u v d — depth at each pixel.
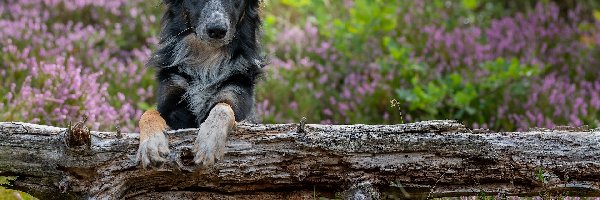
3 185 5.13
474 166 4.97
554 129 5.41
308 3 11.97
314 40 10.67
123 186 4.93
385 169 4.95
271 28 11.08
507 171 4.98
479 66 9.68
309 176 4.97
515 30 11.04
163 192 5.06
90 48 9.55
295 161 4.93
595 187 5.03
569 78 9.98
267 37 10.80
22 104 7.58
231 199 5.09
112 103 8.66
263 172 4.93
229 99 6.28
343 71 10.05
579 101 8.77
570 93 9.22
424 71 9.54
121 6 10.98
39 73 8.26
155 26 10.70
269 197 5.10
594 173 4.98
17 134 4.96
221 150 4.86
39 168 4.96
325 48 10.32
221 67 6.42
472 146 4.95
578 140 5.02
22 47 9.29
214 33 5.98
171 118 6.47
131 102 8.77
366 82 9.52
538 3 11.66
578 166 4.98
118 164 4.90
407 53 9.82
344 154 4.91
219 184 5.00
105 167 4.91
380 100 9.26
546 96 9.06
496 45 10.49
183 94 6.44
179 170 4.86
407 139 4.93
